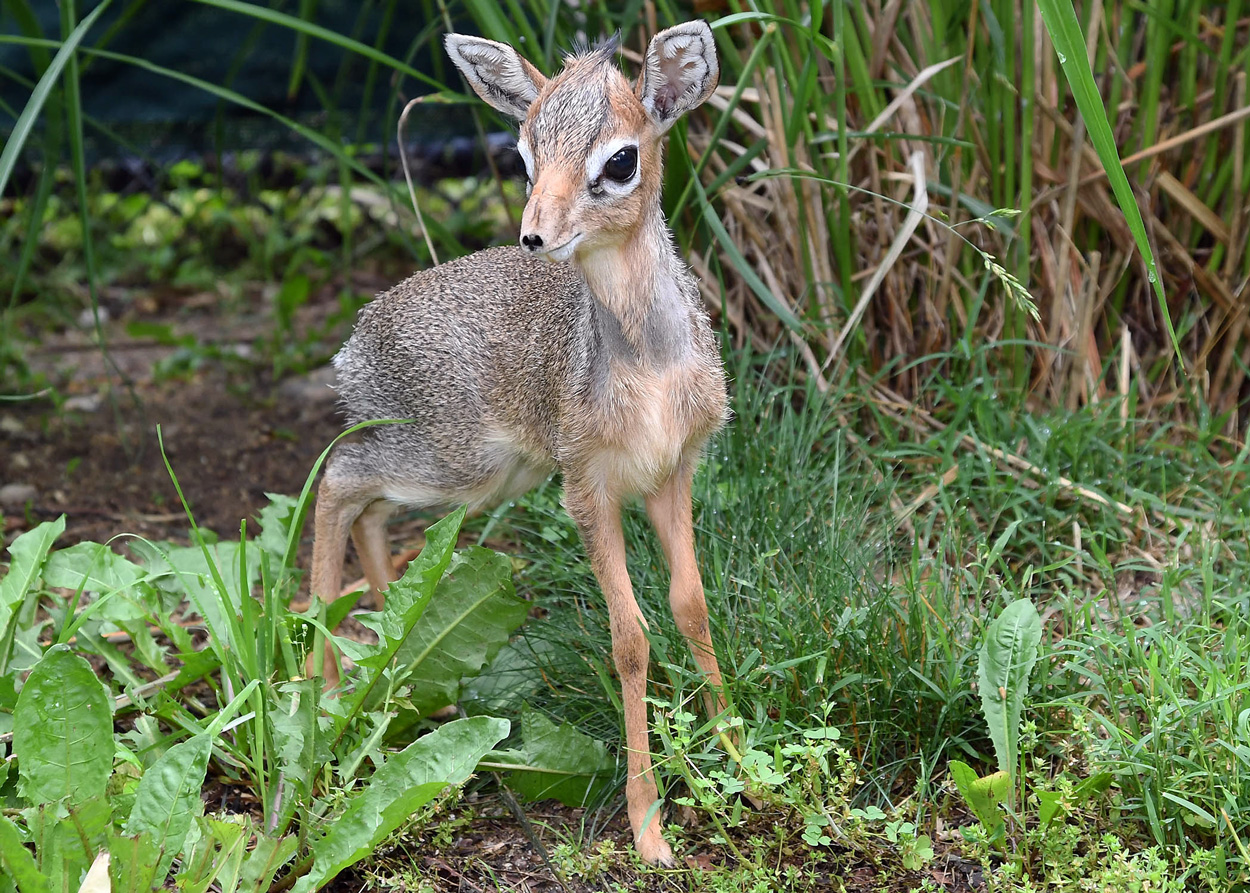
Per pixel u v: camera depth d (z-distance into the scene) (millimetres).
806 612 4297
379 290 8562
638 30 5922
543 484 4688
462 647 4094
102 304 8523
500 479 4543
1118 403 5457
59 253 8898
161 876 3256
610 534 3951
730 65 5801
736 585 4539
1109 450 5297
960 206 5594
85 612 4008
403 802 3359
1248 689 3748
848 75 5637
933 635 4238
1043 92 5527
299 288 7684
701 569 4645
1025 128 5281
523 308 4289
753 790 3670
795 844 3846
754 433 5406
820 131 5414
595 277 3703
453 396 4430
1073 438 5289
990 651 3852
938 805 3957
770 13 4965
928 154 5613
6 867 3117
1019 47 5500
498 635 4102
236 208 9109
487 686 4434
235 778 4090
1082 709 3820
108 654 4355
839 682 4008
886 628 4340
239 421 7066
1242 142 5473
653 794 3816
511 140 7102
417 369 4484
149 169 9000
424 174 9000
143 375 7598
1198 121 5727
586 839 3938
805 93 5023
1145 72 5594
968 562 4934
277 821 3758
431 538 3863
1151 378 5848
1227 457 5656
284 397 7336
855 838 3686
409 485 4617
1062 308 5645
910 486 5398
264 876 3387
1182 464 5367
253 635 4023
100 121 7906
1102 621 4348
